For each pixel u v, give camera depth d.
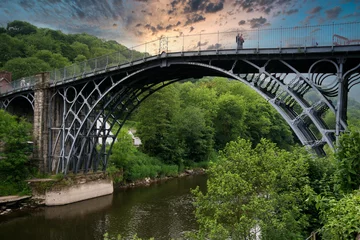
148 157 43.28
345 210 6.96
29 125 31.75
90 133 29.39
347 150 9.41
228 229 10.56
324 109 15.22
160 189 33.91
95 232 20.73
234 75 18.00
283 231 9.98
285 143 78.56
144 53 23.25
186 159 50.03
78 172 29.06
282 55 16.31
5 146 27.44
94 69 26.14
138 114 46.50
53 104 30.08
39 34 87.44
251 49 17.22
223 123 62.34
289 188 11.27
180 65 21.73
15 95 35.34
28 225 22.00
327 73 16.66
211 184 11.34
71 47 81.31
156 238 19.44
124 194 31.23
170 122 50.12
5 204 24.86
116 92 26.23
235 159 11.79
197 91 64.12
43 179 27.48
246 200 10.98
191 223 22.31
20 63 59.88
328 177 12.13
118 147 36.41
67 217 23.77
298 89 16.02
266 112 73.44
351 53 14.26
